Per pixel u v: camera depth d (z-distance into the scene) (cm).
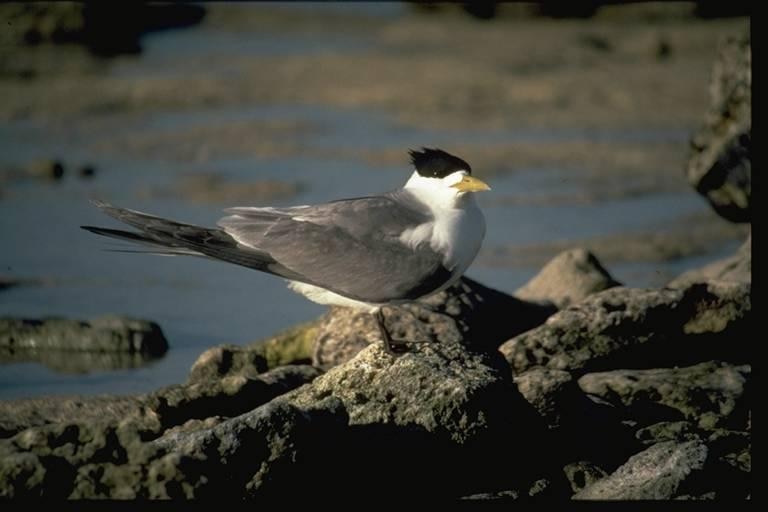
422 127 2580
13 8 3209
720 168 1513
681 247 1886
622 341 1260
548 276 1505
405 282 1088
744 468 1033
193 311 1619
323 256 1090
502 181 2223
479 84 2925
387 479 999
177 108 2734
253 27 3597
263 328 1561
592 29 3569
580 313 1264
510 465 1036
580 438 1077
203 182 2181
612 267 1800
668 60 3219
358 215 1101
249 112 2705
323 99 2816
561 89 2881
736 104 1491
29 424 1117
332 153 2391
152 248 1093
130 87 2884
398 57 3219
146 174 2244
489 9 3728
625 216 2038
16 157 2336
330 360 1259
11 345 1457
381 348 1075
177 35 3478
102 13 3269
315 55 3250
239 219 1118
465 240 1104
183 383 1344
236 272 1795
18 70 2977
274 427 944
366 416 1023
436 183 1107
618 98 2823
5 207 2041
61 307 1606
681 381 1198
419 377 1035
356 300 1095
